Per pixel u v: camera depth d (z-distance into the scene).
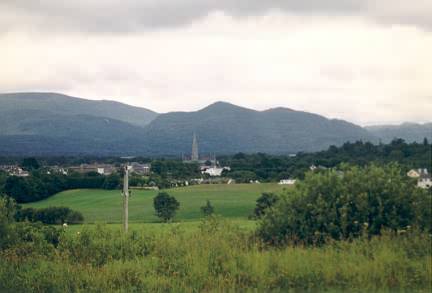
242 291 15.44
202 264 16.70
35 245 19.27
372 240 17.16
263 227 19.08
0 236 19.30
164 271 16.80
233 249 17.58
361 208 18.33
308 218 18.66
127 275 16.41
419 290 14.92
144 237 19.70
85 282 16.34
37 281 16.42
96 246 18.86
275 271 16.00
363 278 15.41
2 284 16.41
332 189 19.08
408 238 17.42
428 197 18.55
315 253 16.77
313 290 15.14
